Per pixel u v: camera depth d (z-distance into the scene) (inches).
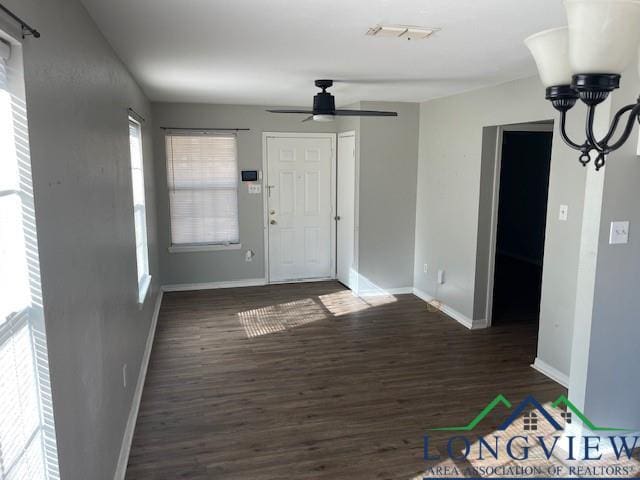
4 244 53.4
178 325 201.3
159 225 244.1
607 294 107.0
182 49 123.6
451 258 212.7
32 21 57.7
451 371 158.4
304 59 135.5
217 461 110.8
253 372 157.2
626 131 48.2
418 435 121.6
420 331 195.3
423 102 231.0
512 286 265.1
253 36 111.0
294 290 253.1
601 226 103.9
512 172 339.0
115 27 102.0
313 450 115.0
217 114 243.3
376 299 238.4
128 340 125.7
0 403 49.3
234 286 260.2
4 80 52.8
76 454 70.2
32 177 55.4
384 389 145.8
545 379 152.6
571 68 45.9
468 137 196.2
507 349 177.0
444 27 103.3
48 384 58.4
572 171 143.5
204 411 132.6
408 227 243.8
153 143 233.9
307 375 155.1
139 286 167.3
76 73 79.7
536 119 157.8
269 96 214.5
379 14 95.1
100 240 93.0
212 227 252.5
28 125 54.8
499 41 115.4
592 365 109.0
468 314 201.0
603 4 40.5
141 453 113.6
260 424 126.3
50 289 60.6
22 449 53.8
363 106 226.5
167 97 217.6
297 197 261.1
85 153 83.4
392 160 235.6
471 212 196.4
